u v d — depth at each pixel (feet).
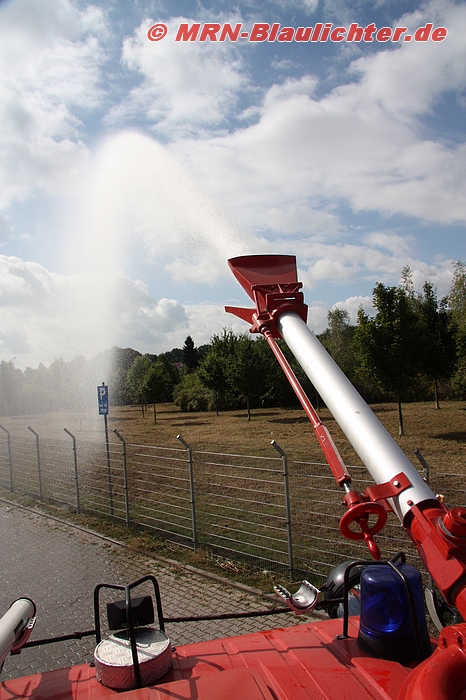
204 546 24.76
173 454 50.72
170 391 169.89
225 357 108.88
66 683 7.03
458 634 4.82
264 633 8.18
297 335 7.77
